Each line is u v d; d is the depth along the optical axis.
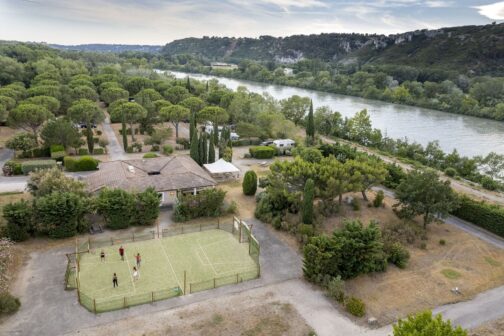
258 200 49.88
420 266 36.22
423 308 30.02
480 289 32.84
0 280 28.67
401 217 45.91
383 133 102.06
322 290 31.78
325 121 99.12
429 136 100.00
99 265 34.41
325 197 44.75
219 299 30.19
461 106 130.62
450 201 43.12
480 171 73.25
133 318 27.64
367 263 32.50
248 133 82.38
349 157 65.25
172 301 29.73
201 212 44.81
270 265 35.38
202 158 62.84
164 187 47.34
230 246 38.78
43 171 44.81
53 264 34.09
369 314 28.98
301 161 46.50
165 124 98.94
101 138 77.62
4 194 49.25
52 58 156.38
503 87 134.38
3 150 69.56
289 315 28.48
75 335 25.75
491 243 41.44
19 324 26.47
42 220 37.25
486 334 27.05
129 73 156.25
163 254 36.78
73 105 84.56
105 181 47.38
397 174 57.56
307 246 32.81
